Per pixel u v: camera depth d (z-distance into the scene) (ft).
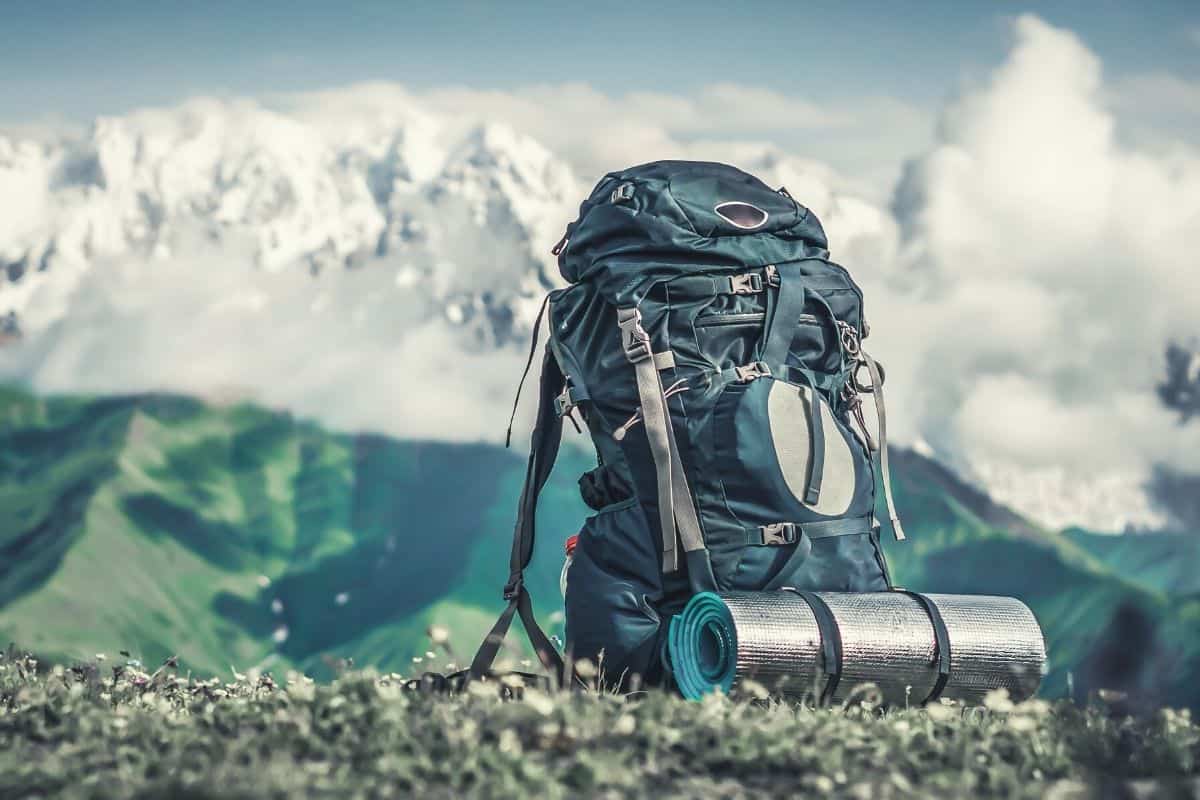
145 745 7.71
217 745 7.45
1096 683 9.00
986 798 6.93
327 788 6.48
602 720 7.83
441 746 7.27
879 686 10.07
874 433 12.25
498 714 7.88
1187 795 6.86
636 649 10.89
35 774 6.95
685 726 7.97
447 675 10.66
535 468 12.36
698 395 11.09
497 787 6.50
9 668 11.10
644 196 11.64
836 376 11.80
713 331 11.28
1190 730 8.65
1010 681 10.39
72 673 10.96
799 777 7.30
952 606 10.52
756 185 12.18
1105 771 7.65
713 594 10.19
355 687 8.48
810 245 12.17
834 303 11.89
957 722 8.81
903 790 6.89
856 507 11.28
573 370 11.74
